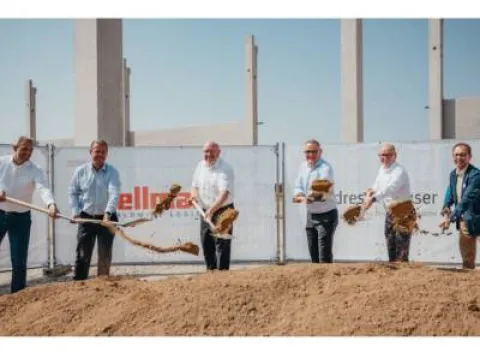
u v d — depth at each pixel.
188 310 4.19
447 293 4.15
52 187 9.08
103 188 6.53
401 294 4.14
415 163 8.85
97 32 11.44
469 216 5.90
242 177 9.31
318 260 6.43
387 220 6.26
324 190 5.97
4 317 4.53
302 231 9.25
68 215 9.16
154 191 9.38
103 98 11.57
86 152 9.16
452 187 6.19
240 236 9.35
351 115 17.95
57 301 4.63
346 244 9.11
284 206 9.27
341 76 18.22
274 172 9.29
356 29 17.88
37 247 9.10
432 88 19.16
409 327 3.81
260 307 4.19
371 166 8.96
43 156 9.05
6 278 8.60
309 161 6.52
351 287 4.36
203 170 6.45
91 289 4.88
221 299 4.27
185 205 9.41
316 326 3.92
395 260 6.21
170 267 9.36
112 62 11.73
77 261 6.47
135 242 5.71
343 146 9.05
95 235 6.55
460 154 6.02
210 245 6.38
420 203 8.86
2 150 8.31
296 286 4.48
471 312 3.91
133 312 4.29
